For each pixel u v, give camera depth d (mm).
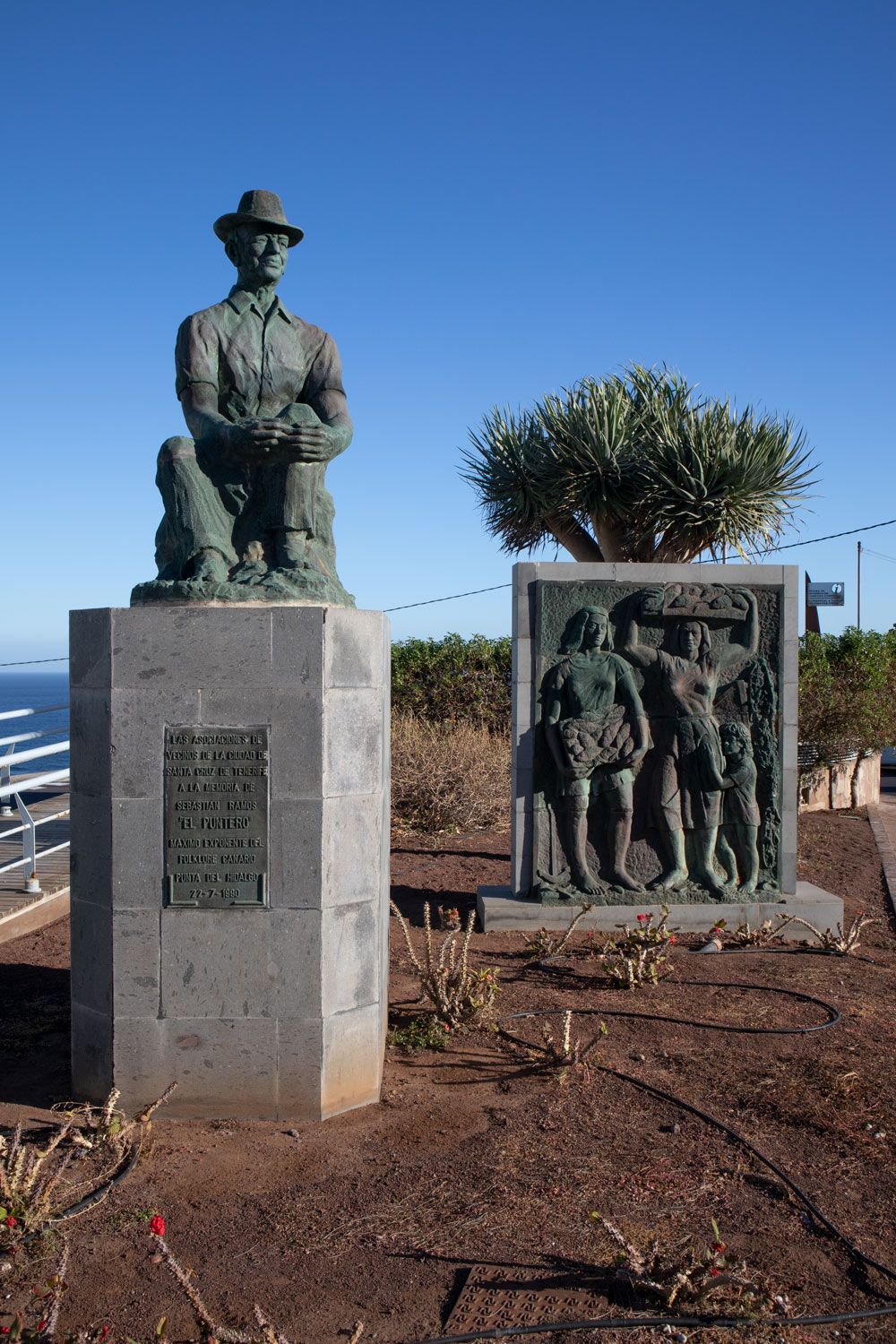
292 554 5004
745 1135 4609
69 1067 5371
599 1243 3699
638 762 8438
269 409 5180
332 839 4648
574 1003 6527
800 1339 3178
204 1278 3484
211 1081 4633
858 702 16594
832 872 11266
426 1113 4824
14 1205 3721
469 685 17531
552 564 8516
